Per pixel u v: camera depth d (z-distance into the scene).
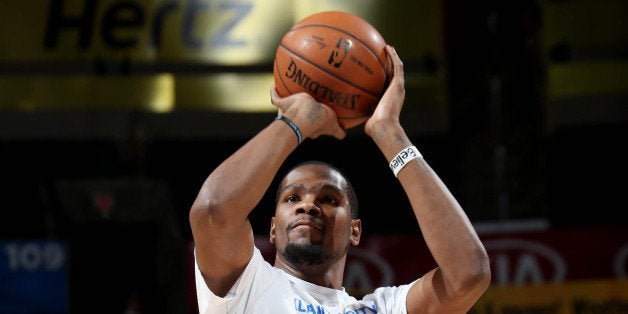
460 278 4.39
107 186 12.97
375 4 11.08
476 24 10.70
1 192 14.14
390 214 14.56
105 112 12.76
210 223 4.28
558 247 9.83
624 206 14.08
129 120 12.78
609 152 14.00
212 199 4.27
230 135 12.87
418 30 10.99
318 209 4.79
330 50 4.62
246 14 11.43
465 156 10.59
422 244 9.95
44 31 11.55
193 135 12.85
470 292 4.43
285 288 4.61
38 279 11.18
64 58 11.50
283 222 4.82
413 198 4.50
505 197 10.46
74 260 13.88
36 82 11.53
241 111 11.59
